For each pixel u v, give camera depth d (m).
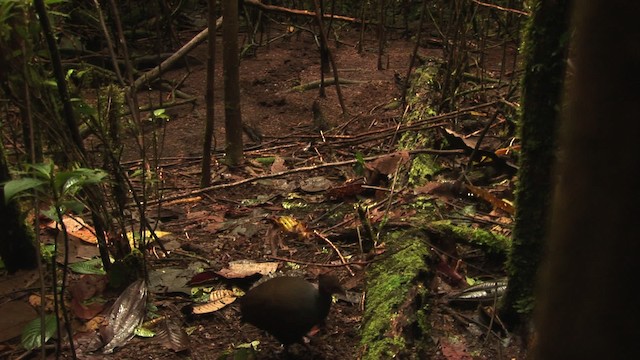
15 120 3.26
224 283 2.72
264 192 3.75
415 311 2.23
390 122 4.72
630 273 0.50
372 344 2.09
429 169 3.56
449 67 4.48
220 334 2.39
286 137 4.70
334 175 3.93
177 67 6.27
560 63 1.94
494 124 4.39
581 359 0.53
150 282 2.70
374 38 7.07
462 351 2.21
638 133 0.49
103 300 2.58
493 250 2.72
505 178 3.52
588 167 0.51
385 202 3.23
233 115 4.14
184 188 3.88
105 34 2.69
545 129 2.04
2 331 2.42
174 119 5.21
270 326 2.11
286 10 5.42
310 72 5.96
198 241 3.13
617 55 0.48
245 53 6.47
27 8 2.30
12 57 2.22
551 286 0.55
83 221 3.24
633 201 0.49
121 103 3.01
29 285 2.72
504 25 5.46
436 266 2.63
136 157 4.54
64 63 4.52
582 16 0.51
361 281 2.63
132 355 2.27
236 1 3.97
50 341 2.34
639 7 0.48
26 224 2.82
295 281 2.14
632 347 0.51
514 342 2.24
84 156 2.45
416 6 7.87
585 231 0.52
